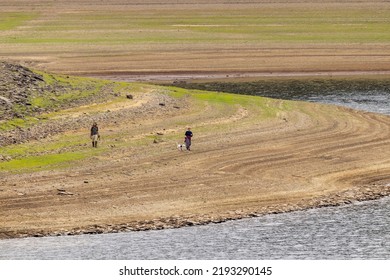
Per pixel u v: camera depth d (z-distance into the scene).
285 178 140.50
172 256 104.19
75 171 139.38
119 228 115.88
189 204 126.25
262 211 124.25
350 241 111.00
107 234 113.56
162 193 130.38
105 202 125.38
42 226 115.75
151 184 134.38
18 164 140.75
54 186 131.12
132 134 164.50
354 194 133.50
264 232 114.69
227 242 110.19
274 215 122.88
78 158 146.25
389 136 171.62
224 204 126.94
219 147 158.38
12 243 109.31
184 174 140.38
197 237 112.31
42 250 106.12
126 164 144.62
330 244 109.62
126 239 111.25
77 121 170.62
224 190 133.12
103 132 164.62
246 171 143.50
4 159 142.50
